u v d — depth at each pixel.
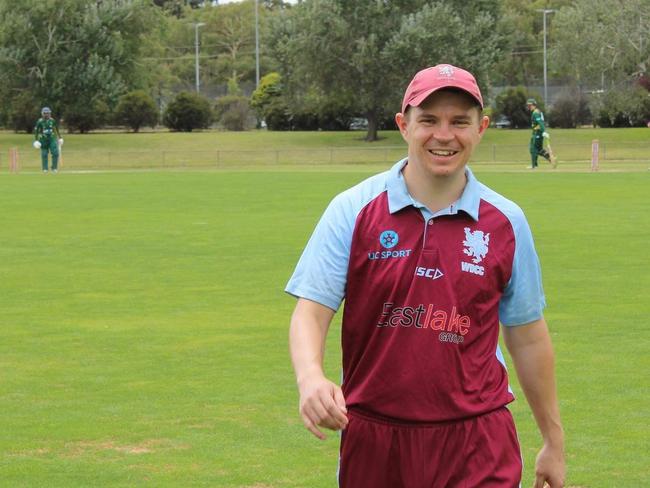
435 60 68.00
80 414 8.68
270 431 8.23
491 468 4.44
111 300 13.84
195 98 78.88
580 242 18.72
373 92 68.94
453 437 4.43
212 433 8.17
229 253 17.95
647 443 7.83
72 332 11.89
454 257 4.42
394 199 4.45
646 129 69.50
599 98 71.75
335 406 4.09
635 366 10.04
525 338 4.71
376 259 4.43
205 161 60.34
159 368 10.21
